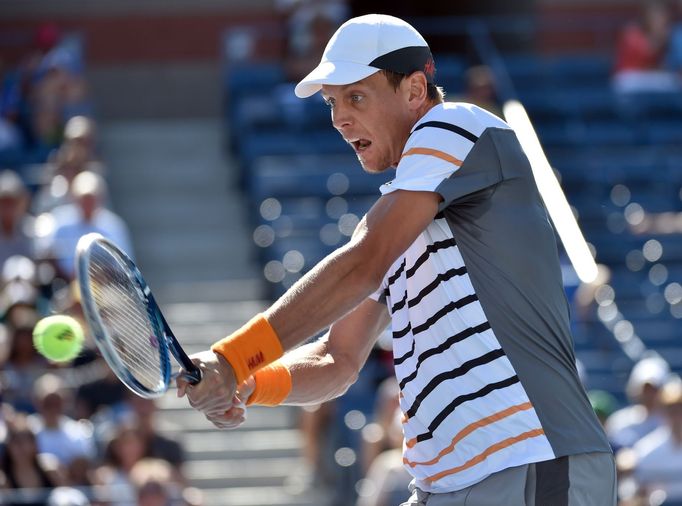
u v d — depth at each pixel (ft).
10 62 149.79
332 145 128.88
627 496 79.92
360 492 82.53
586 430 31.73
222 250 121.60
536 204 32.83
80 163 113.09
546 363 31.73
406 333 32.99
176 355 31.68
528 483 30.99
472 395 31.48
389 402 82.79
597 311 106.11
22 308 85.46
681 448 81.46
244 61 148.15
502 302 31.58
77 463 75.92
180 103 153.69
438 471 32.30
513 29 152.97
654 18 147.33
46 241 98.22
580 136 135.44
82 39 152.25
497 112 131.03
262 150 127.34
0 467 73.41
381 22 32.60
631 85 143.23
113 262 31.48
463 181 31.42
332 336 37.01
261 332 31.17
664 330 109.40
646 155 133.08
